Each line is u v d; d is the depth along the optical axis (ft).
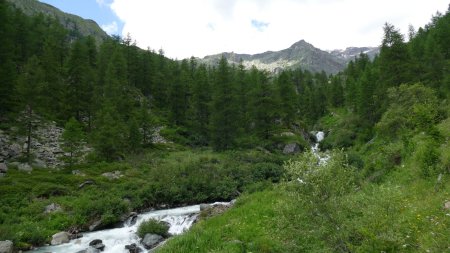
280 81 235.81
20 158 123.75
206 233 49.21
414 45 228.22
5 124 145.38
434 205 37.24
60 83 201.36
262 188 109.91
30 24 266.36
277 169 141.59
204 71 303.89
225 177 130.00
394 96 115.14
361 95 185.57
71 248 69.92
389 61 158.92
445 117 87.61
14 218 81.25
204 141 215.31
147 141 191.21
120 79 240.53
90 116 199.62
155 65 297.74
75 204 94.02
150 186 114.42
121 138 164.76
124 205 94.89
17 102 155.43
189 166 138.41
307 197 27.61
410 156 65.51
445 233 28.81
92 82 207.31
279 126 217.15
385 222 26.99
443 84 154.81
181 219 84.23
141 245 70.13
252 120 213.46
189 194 116.26
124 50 285.23
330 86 364.58
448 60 188.55
